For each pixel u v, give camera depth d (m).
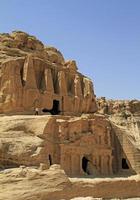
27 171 30.31
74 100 49.69
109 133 46.44
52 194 29.66
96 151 42.91
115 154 47.06
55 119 39.56
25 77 44.78
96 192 33.59
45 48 57.66
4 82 43.16
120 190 36.53
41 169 31.50
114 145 47.44
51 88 47.12
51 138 38.03
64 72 50.28
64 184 30.81
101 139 44.66
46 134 36.97
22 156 33.59
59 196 30.05
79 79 51.88
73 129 40.72
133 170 45.19
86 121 43.34
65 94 48.62
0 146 33.56
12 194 27.92
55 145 38.53
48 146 36.94
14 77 43.22
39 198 28.75
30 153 33.91
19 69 44.47
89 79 54.34
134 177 40.25
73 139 40.28
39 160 33.88
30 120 37.53
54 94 47.25
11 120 37.44
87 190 32.69
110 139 46.81
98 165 43.06
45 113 44.88
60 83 48.72
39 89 46.50
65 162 38.50
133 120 74.06
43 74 47.66
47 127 37.25
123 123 71.44
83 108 50.94
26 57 46.19
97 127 44.34
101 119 45.91
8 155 33.56
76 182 32.19
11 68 43.41
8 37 52.19
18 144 34.28
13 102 42.28
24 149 33.97
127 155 46.22
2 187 28.45
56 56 54.84
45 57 52.31
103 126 45.53
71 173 38.69
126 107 80.38
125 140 46.84
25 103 43.56
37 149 34.41
